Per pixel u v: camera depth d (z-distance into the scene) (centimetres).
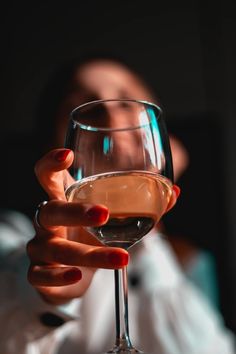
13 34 216
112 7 212
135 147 42
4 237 95
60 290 53
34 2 218
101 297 98
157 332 100
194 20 207
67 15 214
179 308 103
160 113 46
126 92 96
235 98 200
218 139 198
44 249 43
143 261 107
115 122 44
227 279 184
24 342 64
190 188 195
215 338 106
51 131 99
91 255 41
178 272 115
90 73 94
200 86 202
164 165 44
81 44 212
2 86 212
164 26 208
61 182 44
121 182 42
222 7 206
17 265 76
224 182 194
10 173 206
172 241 177
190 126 200
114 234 43
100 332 96
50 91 99
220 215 192
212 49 204
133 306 102
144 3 210
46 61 213
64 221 41
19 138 209
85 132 43
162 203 44
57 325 62
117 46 209
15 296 67
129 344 43
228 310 179
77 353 96
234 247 188
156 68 205
